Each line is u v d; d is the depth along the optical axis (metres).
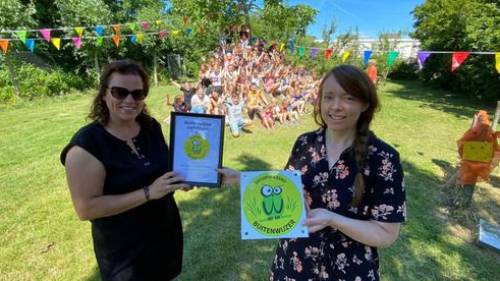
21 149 6.75
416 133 8.66
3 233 3.73
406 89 19.00
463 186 4.41
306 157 1.63
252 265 3.22
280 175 1.55
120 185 1.67
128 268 1.80
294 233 1.48
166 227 1.94
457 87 17.44
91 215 1.61
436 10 14.71
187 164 1.74
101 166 1.60
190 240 3.60
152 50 19.30
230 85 10.78
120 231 1.75
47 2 16.12
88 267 3.20
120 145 1.70
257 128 8.57
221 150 1.76
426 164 6.21
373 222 1.46
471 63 14.05
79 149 1.56
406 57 24.61
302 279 1.63
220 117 1.75
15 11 12.51
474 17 11.78
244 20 20.20
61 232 3.77
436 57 18.58
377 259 1.59
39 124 8.92
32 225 3.91
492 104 14.16
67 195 4.69
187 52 21.31
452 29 13.23
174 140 1.74
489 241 3.56
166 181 1.66
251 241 3.58
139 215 1.78
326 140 1.59
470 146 4.24
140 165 1.73
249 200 1.52
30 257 3.33
